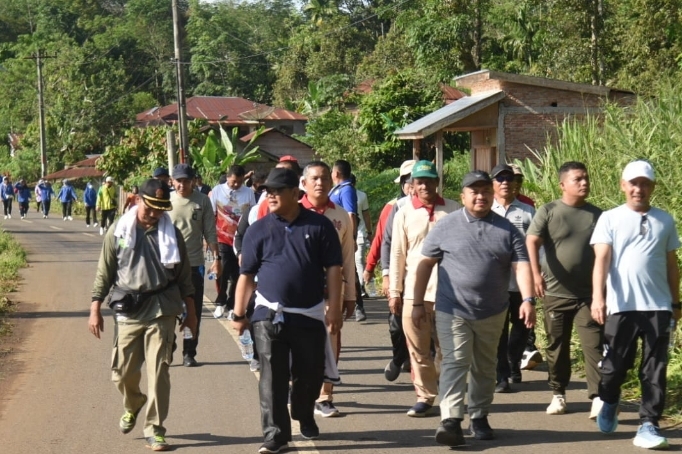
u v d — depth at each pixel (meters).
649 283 6.46
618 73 29.59
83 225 34.84
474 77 20.69
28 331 11.82
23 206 39.81
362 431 7.12
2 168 67.31
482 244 6.57
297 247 6.41
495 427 7.20
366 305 13.72
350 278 7.50
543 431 7.05
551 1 33.50
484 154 20.98
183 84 28.75
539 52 36.28
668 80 11.12
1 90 76.06
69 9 98.50
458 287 6.58
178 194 9.71
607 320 6.64
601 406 7.00
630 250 6.48
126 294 6.64
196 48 78.94
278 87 65.19
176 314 6.73
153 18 91.44
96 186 53.53
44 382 8.91
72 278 17.77
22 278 17.81
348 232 7.48
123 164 37.66
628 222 6.51
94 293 6.79
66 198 38.34
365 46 63.81
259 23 88.12
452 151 27.66
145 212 6.67
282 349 6.43
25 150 64.69
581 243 7.16
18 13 98.88
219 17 83.75
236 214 11.23
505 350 8.32
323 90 41.31
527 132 19.92
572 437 6.86
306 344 6.43
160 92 82.50
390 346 10.64
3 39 96.94
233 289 11.55
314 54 63.03
